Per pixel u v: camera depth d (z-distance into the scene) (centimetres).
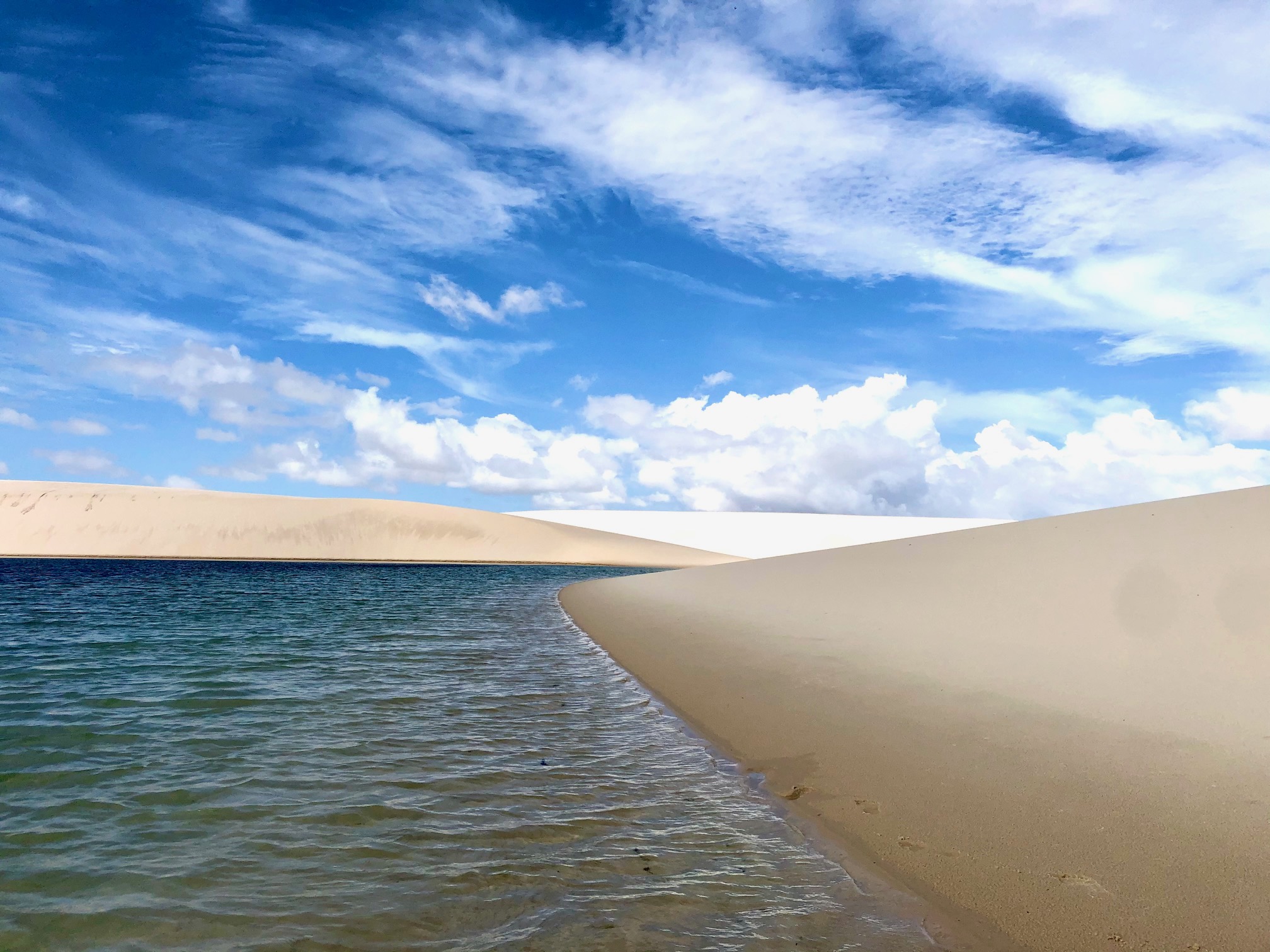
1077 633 894
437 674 1164
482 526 8175
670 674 1110
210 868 462
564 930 383
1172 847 411
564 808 564
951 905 386
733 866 456
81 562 4894
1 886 438
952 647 970
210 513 7281
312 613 2114
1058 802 487
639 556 8312
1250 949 316
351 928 389
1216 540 1086
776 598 1770
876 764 609
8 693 987
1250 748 523
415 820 542
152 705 926
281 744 747
